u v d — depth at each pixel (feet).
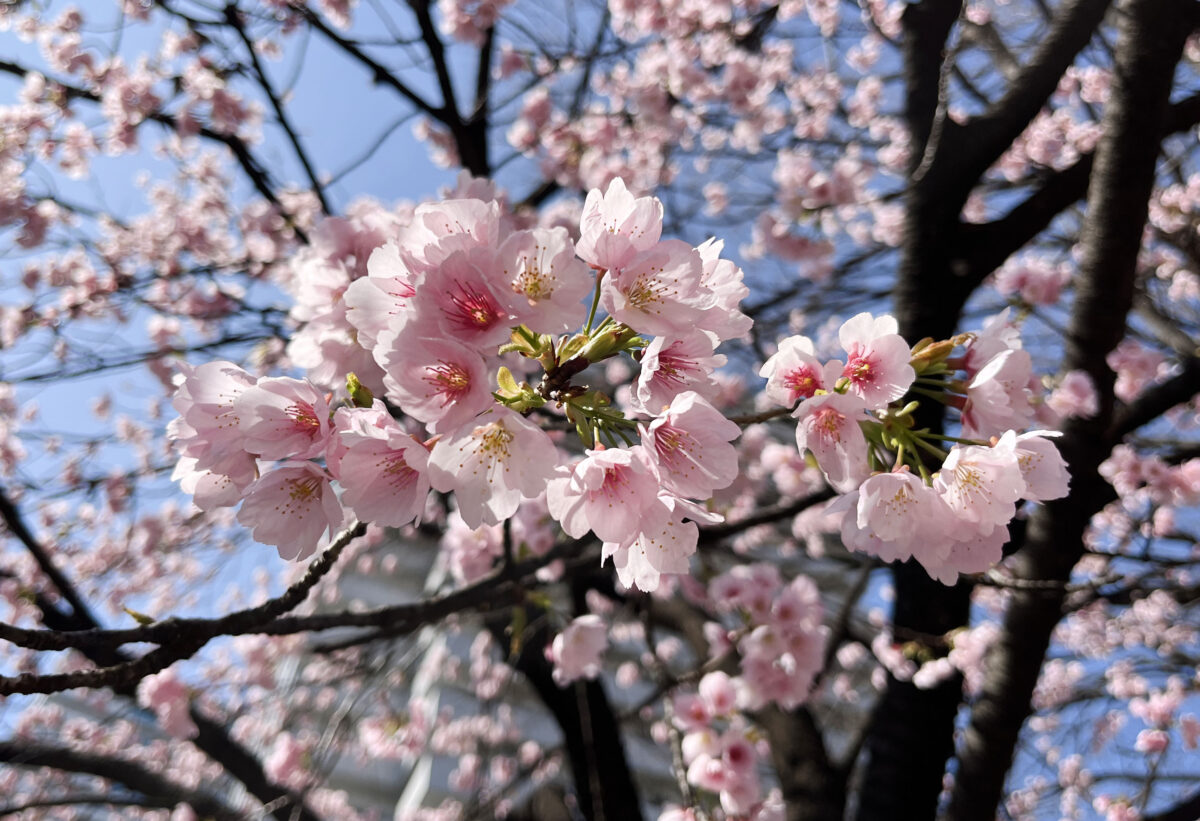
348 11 18.78
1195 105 11.81
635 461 4.08
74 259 19.17
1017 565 10.83
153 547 20.61
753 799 10.12
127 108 16.63
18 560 19.20
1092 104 20.63
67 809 21.03
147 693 13.53
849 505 5.02
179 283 19.69
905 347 4.95
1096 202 10.06
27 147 16.83
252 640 21.26
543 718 27.91
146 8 15.58
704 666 11.28
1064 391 10.26
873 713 12.58
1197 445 15.24
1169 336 16.87
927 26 14.53
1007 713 10.74
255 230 18.69
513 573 8.50
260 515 4.50
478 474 3.92
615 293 3.87
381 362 3.78
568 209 19.33
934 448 4.89
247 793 16.70
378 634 11.43
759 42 21.36
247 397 4.31
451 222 3.97
